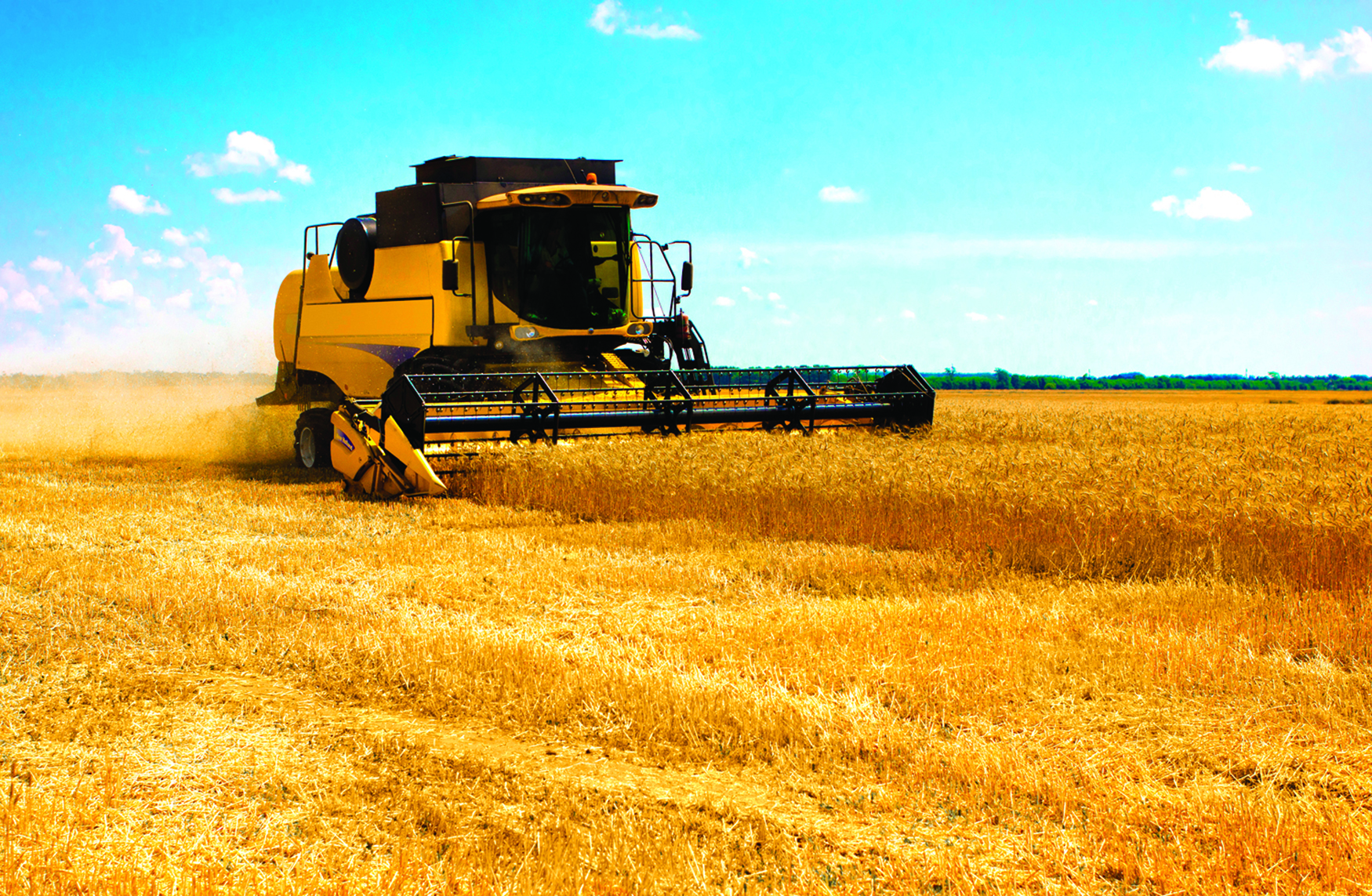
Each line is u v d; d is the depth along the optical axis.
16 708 5.32
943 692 5.48
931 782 4.41
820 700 5.39
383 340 16.16
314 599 7.68
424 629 6.78
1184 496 9.65
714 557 9.27
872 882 3.61
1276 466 12.37
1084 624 6.91
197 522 11.01
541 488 12.03
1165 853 3.74
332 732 5.05
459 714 5.34
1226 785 4.42
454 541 9.96
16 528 10.35
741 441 13.13
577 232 15.26
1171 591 7.88
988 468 11.34
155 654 6.27
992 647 6.35
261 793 4.34
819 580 8.49
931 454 12.37
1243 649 6.25
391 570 8.72
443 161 16.23
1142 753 4.74
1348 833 3.85
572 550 9.64
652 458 11.90
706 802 4.25
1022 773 4.43
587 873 3.64
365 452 12.91
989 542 9.34
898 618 7.07
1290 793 4.35
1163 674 5.80
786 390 16.09
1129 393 102.81
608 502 11.49
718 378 15.73
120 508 11.96
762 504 10.74
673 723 5.10
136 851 3.77
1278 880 3.54
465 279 14.86
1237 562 8.41
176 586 7.85
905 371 16.80
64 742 4.91
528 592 8.01
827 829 4.04
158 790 4.32
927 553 9.34
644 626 7.03
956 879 3.57
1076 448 14.69
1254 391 115.88
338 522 11.01
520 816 4.14
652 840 3.90
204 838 3.90
